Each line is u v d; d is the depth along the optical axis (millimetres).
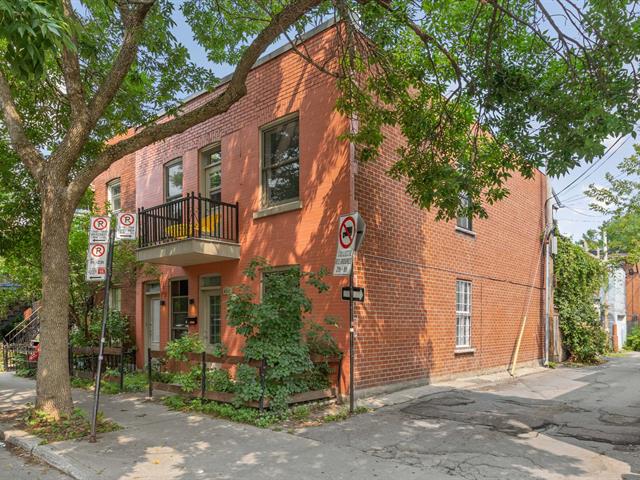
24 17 4555
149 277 13852
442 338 11703
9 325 20266
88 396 10422
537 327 16531
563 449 6363
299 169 10344
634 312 34656
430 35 8398
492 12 7875
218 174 12352
